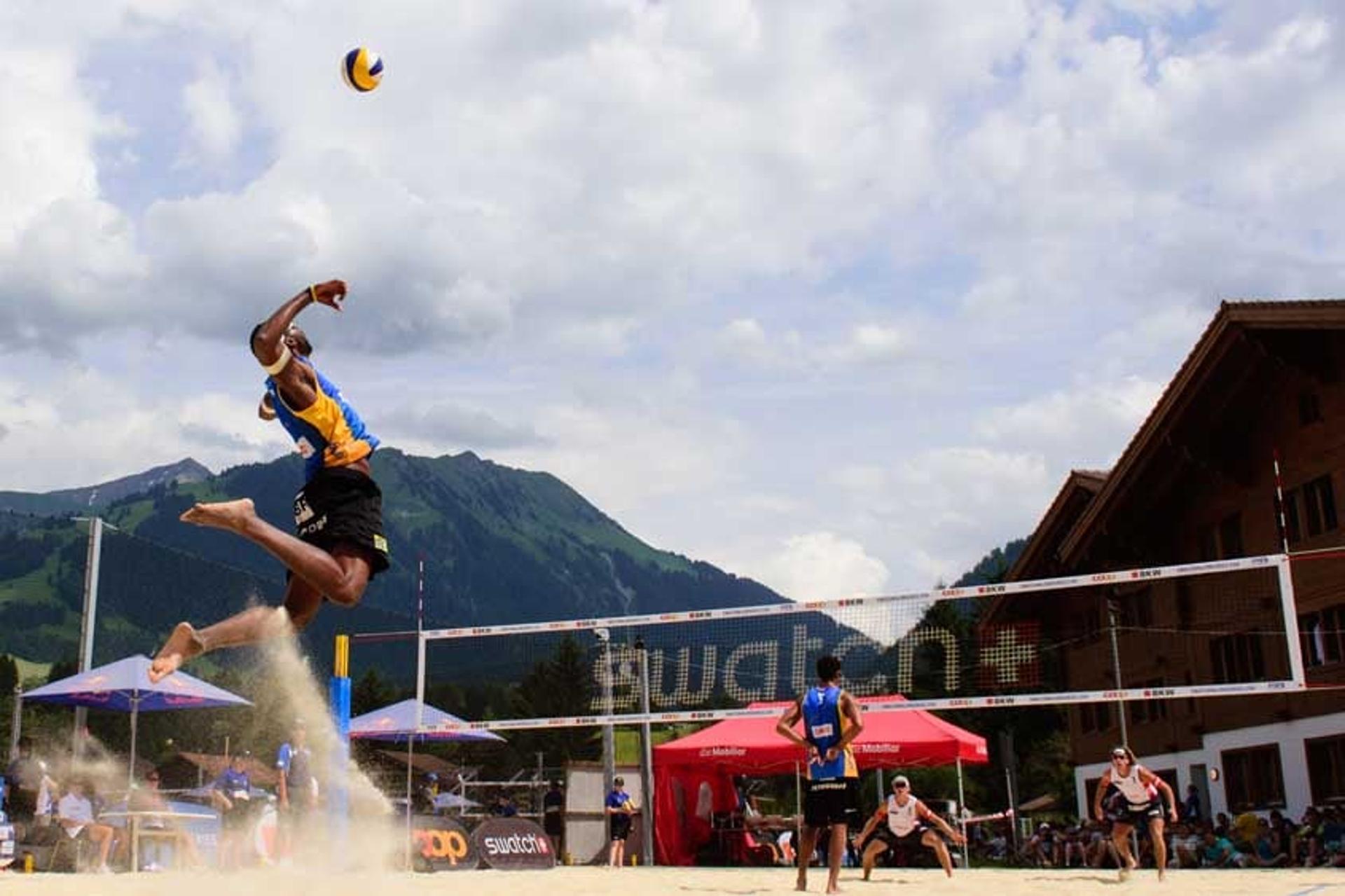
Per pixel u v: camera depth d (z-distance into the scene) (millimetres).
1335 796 21359
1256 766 23625
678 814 19688
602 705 18141
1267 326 21406
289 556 4961
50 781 14047
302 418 5242
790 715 9375
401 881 8898
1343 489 21328
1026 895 9102
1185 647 25422
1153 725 26844
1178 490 25578
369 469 5418
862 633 15109
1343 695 21016
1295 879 11102
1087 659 28891
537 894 7949
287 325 5152
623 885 9500
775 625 15883
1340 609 21516
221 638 4895
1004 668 18656
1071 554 27078
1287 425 22750
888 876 12312
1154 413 23875
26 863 12594
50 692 14672
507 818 14102
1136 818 11406
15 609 196875
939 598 14656
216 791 13672
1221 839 19562
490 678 29281
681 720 14906
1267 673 23125
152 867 12969
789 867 17828
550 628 15453
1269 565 13328
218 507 4828
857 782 9320
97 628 91250
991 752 42812
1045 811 42062
